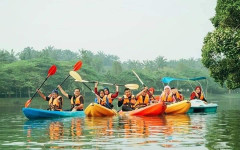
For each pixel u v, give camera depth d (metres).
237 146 7.65
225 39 20.33
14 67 80.94
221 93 122.12
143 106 17.89
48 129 11.44
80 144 8.08
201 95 22.33
